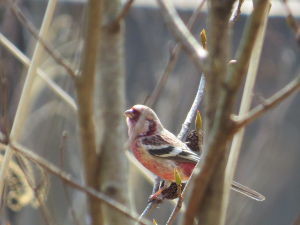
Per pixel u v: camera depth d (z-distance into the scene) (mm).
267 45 18141
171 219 5020
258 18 3016
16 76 15844
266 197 17562
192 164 10594
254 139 17938
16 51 8406
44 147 16062
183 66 17688
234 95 3002
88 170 4688
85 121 4527
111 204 4418
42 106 15844
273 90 18062
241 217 17094
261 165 17703
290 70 18078
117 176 5992
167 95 17609
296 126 17719
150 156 10750
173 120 17328
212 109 3297
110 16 6527
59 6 16125
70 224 15750
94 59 4402
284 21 18047
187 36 4285
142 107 11188
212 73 3297
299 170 17672
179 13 17734
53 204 15781
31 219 14703
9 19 15742
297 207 17406
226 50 3299
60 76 14883
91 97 4488
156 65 18578
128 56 18797
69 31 15812
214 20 3285
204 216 3574
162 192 9398
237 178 17719
